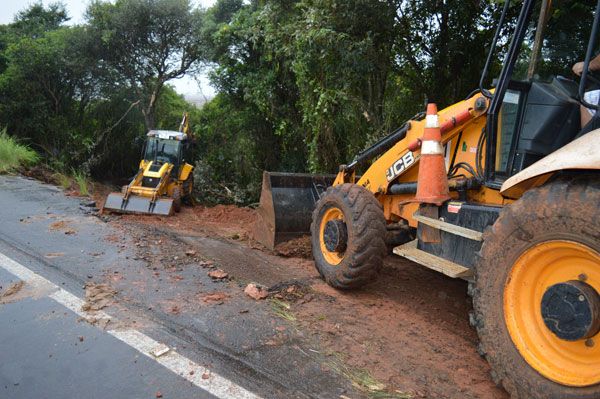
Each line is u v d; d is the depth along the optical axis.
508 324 2.44
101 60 21.77
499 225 2.51
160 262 4.77
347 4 7.60
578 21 2.83
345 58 7.95
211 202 20.73
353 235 4.11
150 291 3.92
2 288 3.71
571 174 2.33
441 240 3.41
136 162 24.81
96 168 22.97
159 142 12.81
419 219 3.59
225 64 17.12
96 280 4.05
